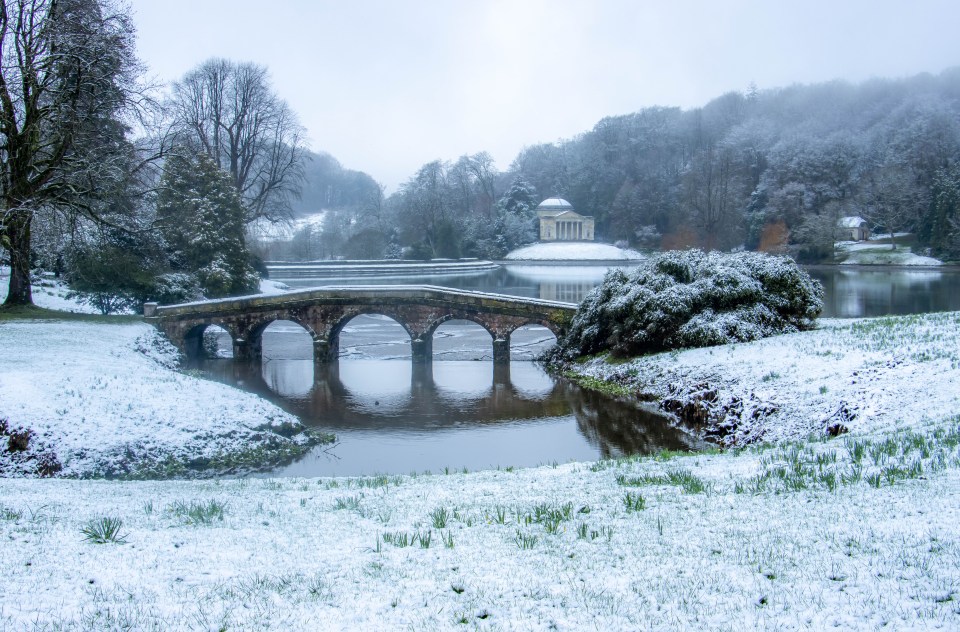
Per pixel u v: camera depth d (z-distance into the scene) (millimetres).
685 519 9414
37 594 7398
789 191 119000
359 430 28094
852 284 83125
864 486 10195
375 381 38562
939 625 5770
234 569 8203
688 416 28062
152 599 7262
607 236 164750
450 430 28016
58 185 36688
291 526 10172
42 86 34812
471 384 37531
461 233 141375
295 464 23016
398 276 107438
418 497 12102
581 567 7770
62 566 8266
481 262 129250
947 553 7176
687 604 6609
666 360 33531
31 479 15938
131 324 39500
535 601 6926
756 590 6809
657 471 13484
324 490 13680
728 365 29484
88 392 23672
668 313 35469
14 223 35812
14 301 40719
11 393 22406
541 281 102625
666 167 164000
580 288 90875
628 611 6555
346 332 57969
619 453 23906
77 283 44312
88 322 38500
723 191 121188
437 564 8125
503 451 24641
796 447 14648
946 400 18219
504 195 170500
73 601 7215
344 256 141750
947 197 103812
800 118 172625
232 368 42156
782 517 9094
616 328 37531
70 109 34438
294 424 26328
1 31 34438
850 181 128250
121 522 10172
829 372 24562
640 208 148250
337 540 9312
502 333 42656
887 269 102750
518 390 35750
